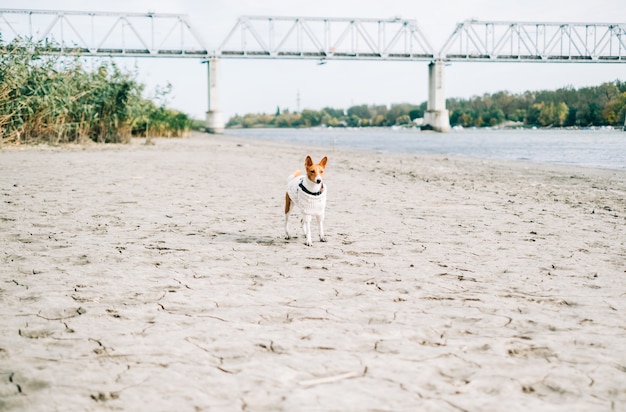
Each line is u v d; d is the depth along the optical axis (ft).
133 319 11.34
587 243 19.75
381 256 17.39
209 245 18.84
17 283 13.94
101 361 9.23
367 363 9.21
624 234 21.59
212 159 63.62
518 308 12.31
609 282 14.56
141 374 8.73
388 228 22.47
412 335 10.56
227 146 101.76
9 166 45.93
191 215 25.13
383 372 8.87
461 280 14.61
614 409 7.80
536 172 51.29
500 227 22.97
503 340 10.35
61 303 12.35
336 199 31.50
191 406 7.72
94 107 78.79
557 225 23.65
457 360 9.40
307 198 18.60
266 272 15.28
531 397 8.12
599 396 8.19
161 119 128.47
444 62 305.94
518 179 44.73
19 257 16.71
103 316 11.51
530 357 9.59
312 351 9.71
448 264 16.37
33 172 41.98
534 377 8.79
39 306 12.12
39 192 31.50
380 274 15.12
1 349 9.71
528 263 16.58
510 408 7.77
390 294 13.26
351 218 24.97
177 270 15.42
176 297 12.88
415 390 8.26
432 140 170.71
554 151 93.40
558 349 9.95
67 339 10.21
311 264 16.28
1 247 18.01
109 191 32.86
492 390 8.31
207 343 10.05
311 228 22.36
